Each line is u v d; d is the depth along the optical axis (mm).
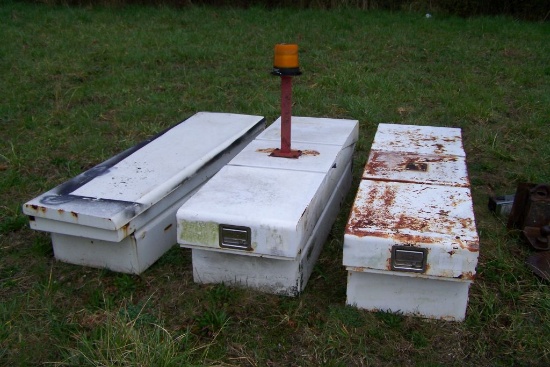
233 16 10445
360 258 2734
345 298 3023
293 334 2775
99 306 2986
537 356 2641
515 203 3623
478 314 2857
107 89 6598
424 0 11023
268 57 7855
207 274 3086
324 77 6824
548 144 5059
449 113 5801
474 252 2600
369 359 2617
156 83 6879
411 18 10242
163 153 3818
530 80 6859
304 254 3021
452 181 3285
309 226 3016
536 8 10492
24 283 3188
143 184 3326
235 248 2871
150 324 2816
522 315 2873
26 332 2801
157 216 3336
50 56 7785
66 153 4977
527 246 3480
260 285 3023
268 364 2605
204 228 2881
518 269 3234
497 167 4684
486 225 3744
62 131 5387
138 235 3164
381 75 7004
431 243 2637
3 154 4879
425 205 2990
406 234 2688
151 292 3092
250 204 2955
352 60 7719
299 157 3588
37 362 2627
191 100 6293
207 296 2996
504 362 2613
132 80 6883
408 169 3467
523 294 3029
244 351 2676
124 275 3199
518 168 4652
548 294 2971
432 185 3232
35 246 3467
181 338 2678
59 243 3311
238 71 7254
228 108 6047
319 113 5875
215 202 2984
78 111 5941
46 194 3191
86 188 3268
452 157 3670
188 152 3838
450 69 7316
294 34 9062
